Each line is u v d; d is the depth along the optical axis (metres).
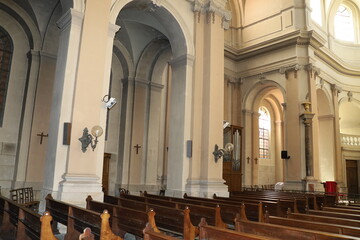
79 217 4.42
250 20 16.75
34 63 9.90
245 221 3.82
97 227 3.85
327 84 17.08
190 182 8.78
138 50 12.70
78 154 6.58
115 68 12.83
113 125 12.59
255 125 16.14
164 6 9.12
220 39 10.02
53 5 9.56
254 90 16.03
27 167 9.34
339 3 19.91
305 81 14.11
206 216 5.28
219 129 9.45
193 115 9.24
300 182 13.12
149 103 12.86
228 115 15.93
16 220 4.52
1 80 9.75
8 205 5.13
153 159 12.73
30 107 9.72
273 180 19.77
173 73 9.80
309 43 14.27
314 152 13.42
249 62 16.11
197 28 9.80
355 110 20.92
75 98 6.69
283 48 14.80
